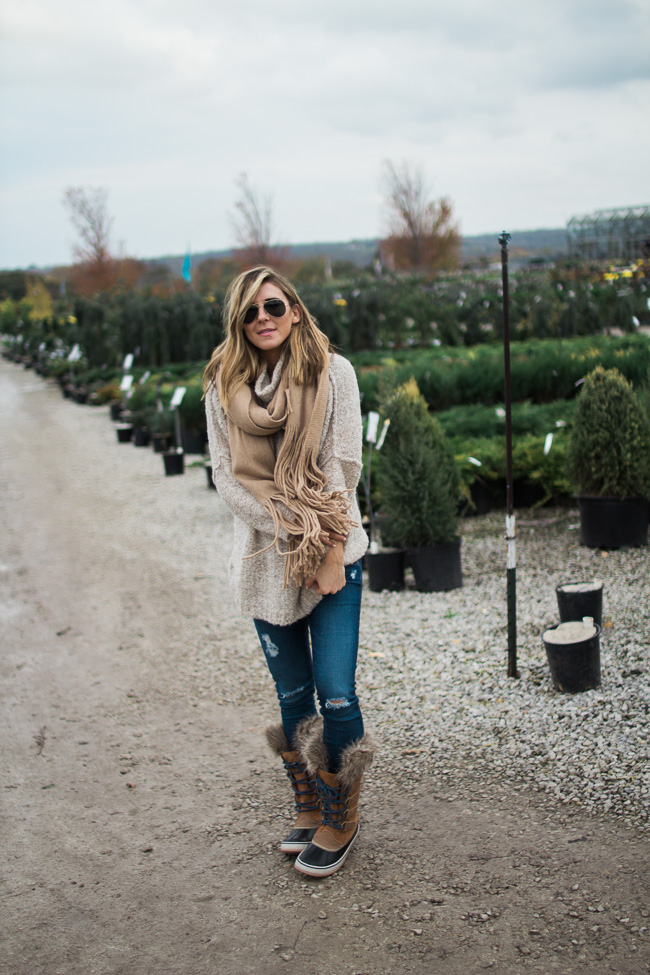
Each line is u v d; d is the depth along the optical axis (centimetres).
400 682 392
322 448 239
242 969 210
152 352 2373
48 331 3522
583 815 263
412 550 520
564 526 659
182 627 511
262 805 295
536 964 200
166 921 233
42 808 305
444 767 307
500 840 255
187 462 1198
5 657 480
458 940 212
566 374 1088
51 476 1147
